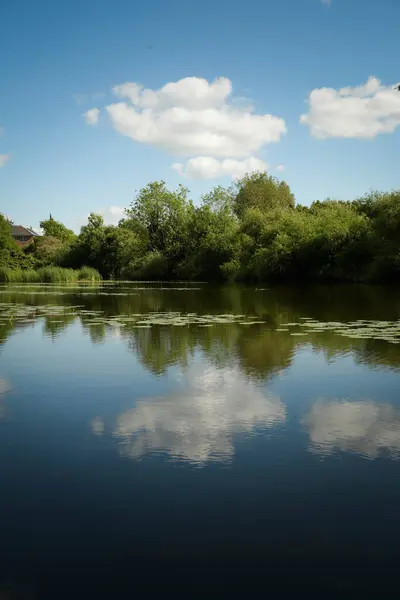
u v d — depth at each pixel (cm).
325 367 614
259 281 3622
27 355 708
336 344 774
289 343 786
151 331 931
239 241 4331
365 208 3488
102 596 209
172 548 240
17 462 338
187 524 260
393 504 278
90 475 316
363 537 248
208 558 232
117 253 5709
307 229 3422
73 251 6194
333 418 421
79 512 272
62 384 544
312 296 1956
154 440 375
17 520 265
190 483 304
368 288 2481
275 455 344
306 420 416
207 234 4766
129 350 741
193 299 1859
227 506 277
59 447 363
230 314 1250
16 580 219
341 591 210
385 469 322
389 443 365
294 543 243
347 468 323
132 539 247
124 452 353
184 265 4953
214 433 387
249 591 211
